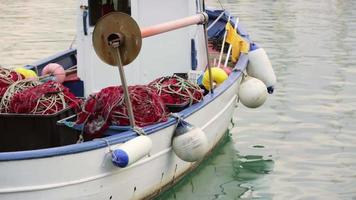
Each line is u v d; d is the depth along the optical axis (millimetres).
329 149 9883
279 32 21656
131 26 6352
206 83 8758
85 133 6820
